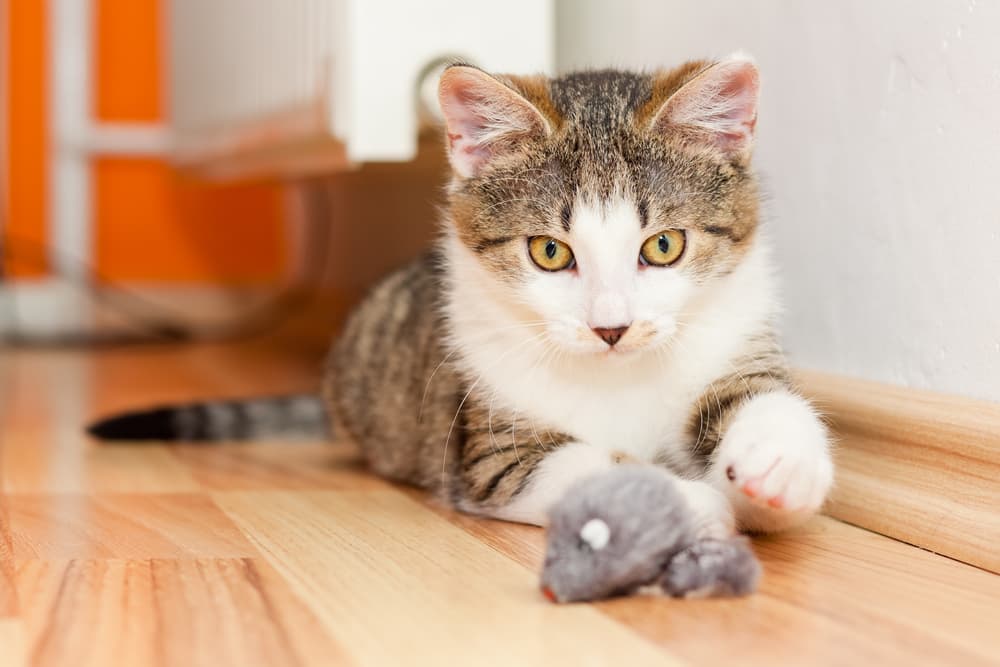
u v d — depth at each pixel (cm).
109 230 120
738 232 50
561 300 49
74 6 116
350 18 62
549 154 49
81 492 54
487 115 51
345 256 111
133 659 37
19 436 67
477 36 63
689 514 41
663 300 48
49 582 42
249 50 79
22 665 36
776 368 50
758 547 46
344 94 63
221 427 67
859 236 51
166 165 118
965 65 47
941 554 46
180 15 102
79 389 85
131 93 119
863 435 49
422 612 40
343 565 44
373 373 60
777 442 44
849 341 52
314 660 37
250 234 123
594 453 48
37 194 118
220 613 40
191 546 46
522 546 46
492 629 39
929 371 48
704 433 49
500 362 51
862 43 51
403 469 57
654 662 37
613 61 67
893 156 50
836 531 49
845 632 39
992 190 46
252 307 123
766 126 56
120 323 120
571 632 38
